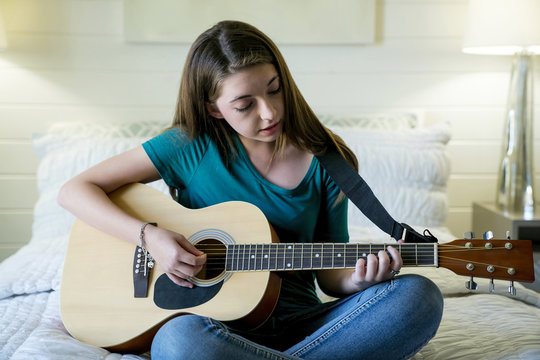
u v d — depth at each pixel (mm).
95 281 1398
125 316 1350
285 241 1435
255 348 1144
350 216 2227
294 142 1422
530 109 2564
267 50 1327
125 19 2693
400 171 2342
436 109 2857
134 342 1343
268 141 1393
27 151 2777
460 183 2926
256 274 1314
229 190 1456
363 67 2814
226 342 1126
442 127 2510
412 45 2811
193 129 1455
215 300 1308
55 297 1672
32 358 1227
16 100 2746
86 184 1459
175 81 2775
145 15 2691
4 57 2715
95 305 1371
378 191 2311
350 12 2736
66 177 2264
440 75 2836
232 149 1447
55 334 1361
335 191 1443
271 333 1337
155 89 2777
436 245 1203
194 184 1489
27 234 2826
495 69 2838
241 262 1325
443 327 1477
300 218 1417
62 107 2768
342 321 1213
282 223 1423
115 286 1386
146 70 2764
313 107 2826
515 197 2582
